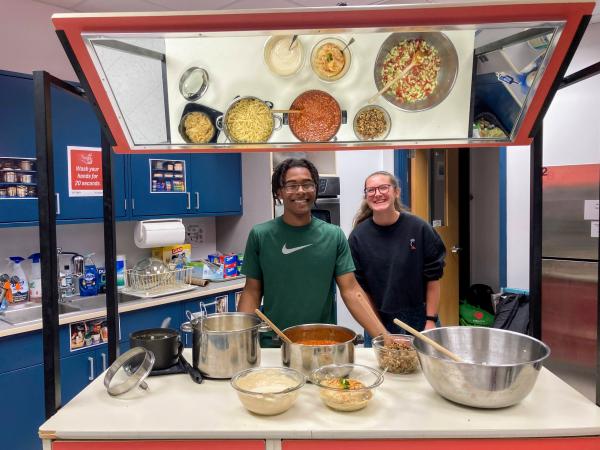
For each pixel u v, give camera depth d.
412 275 2.23
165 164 3.20
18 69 2.76
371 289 2.29
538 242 1.47
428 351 1.30
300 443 1.05
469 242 4.69
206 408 1.16
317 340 1.52
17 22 2.75
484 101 1.38
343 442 1.04
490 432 1.03
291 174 1.81
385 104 1.41
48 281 1.27
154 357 1.32
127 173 2.98
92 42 1.16
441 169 4.19
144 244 3.08
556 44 1.15
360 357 1.52
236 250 3.90
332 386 1.14
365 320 1.81
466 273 4.68
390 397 1.20
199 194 3.43
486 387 1.07
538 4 1.07
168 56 1.29
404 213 2.29
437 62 1.32
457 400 1.13
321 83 1.38
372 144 1.47
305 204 1.82
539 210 1.47
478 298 4.38
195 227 3.88
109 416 1.12
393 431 1.03
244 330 1.34
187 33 1.14
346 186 3.95
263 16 1.11
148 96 1.35
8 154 2.46
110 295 1.54
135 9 2.97
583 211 3.00
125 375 1.28
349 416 1.10
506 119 1.41
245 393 1.09
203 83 1.36
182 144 1.47
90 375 2.52
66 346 2.42
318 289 1.84
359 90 1.38
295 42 1.28
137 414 1.13
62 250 3.00
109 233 1.54
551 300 3.17
